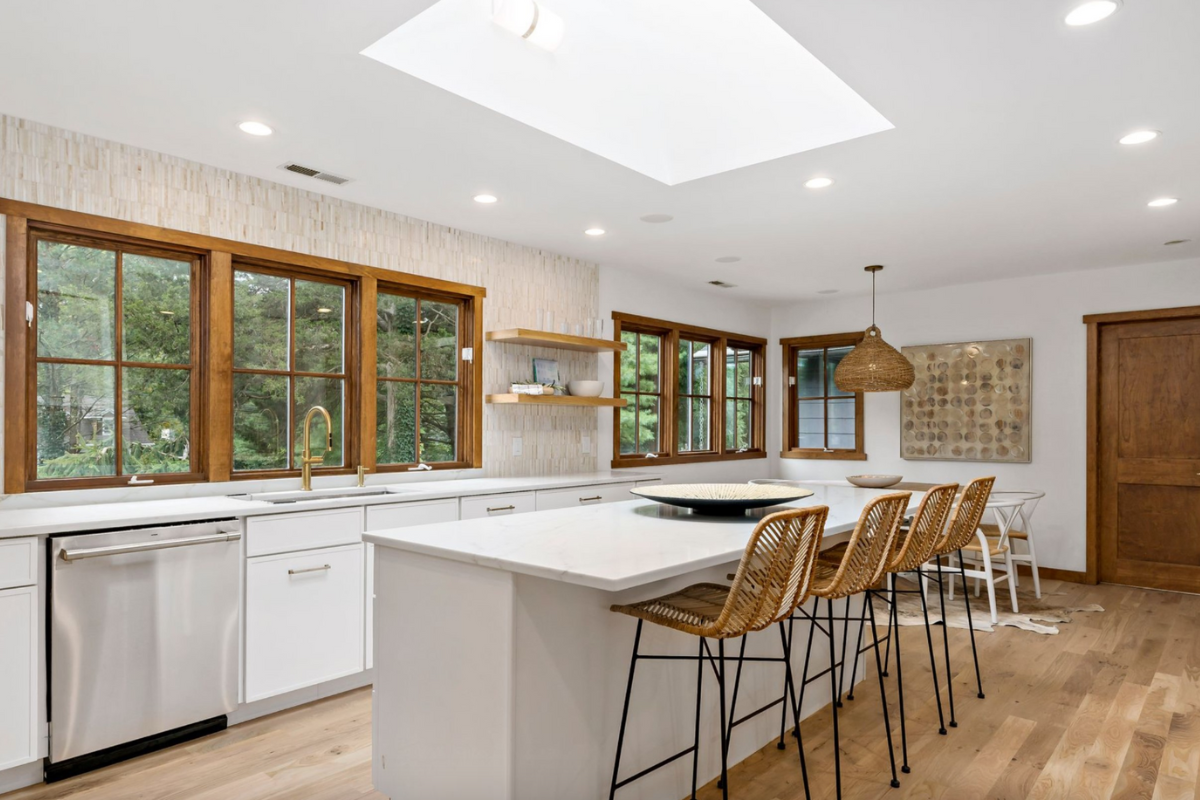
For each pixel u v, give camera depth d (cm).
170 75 247
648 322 585
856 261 527
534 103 294
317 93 261
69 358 301
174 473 329
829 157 321
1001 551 468
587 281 532
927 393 628
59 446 299
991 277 581
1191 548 522
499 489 393
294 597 307
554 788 194
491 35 273
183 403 335
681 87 342
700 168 349
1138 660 373
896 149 312
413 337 430
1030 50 229
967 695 324
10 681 235
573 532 228
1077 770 253
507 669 183
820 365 699
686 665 240
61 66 240
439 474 433
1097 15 209
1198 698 321
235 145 310
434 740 204
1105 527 556
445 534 224
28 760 238
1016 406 583
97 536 252
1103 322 548
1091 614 465
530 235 458
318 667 315
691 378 643
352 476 387
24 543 238
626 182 357
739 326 686
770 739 278
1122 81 250
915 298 639
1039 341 576
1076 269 552
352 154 320
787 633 288
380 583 224
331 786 242
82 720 249
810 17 211
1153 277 529
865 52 231
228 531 286
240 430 355
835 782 245
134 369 320
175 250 330
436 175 347
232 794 236
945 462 622
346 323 396
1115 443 552
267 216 355
